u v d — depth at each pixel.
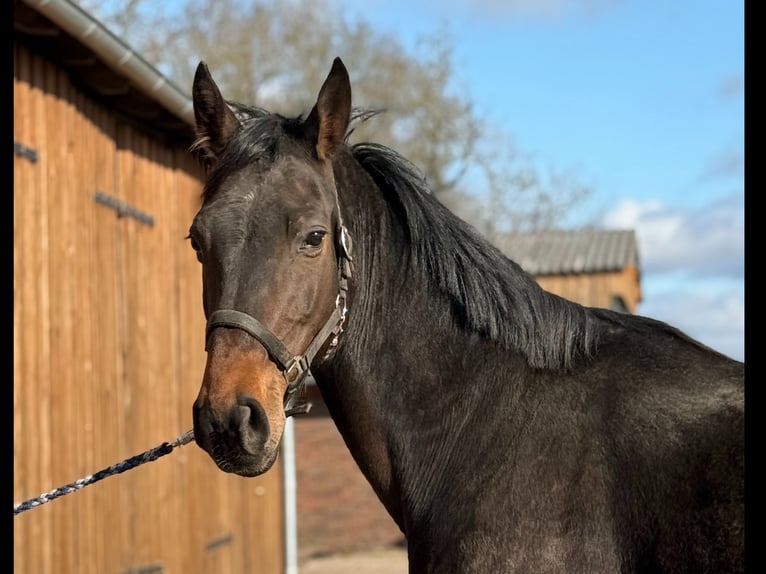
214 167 3.08
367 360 3.22
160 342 8.39
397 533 18.05
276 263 2.87
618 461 2.82
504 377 3.10
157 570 7.96
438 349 3.17
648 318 3.15
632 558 2.73
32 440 5.81
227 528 10.06
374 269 3.25
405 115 25.47
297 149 3.06
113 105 7.57
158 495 8.13
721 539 2.61
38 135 6.18
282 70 26.11
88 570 6.58
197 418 2.75
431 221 3.24
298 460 18.12
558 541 2.81
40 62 6.29
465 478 3.03
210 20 25.89
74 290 6.61
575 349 3.08
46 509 5.95
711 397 2.83
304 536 17.95
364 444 3.24
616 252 24.06
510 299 3.14
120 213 7.59
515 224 27.59
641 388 2.92
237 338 2.81
